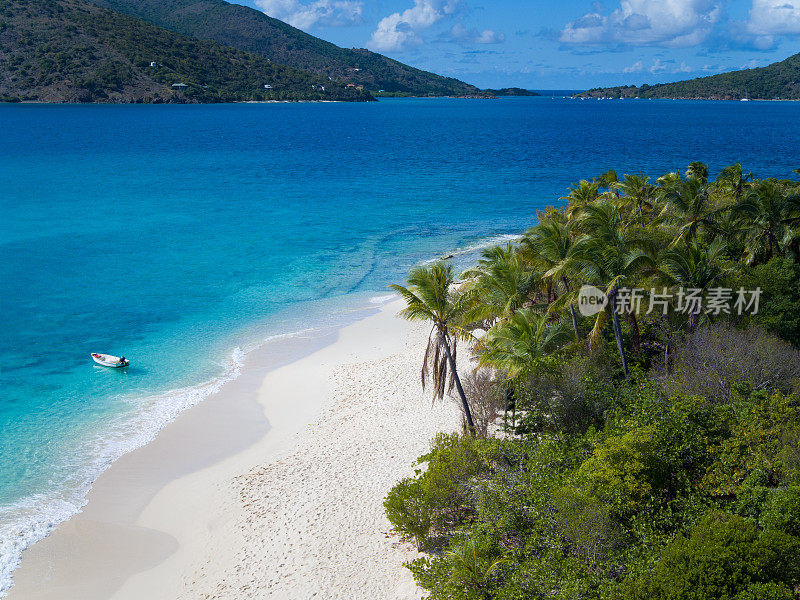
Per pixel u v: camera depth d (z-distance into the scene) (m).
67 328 44.03
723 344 26.91
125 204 87.81
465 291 30.58
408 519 21.02
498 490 20.31
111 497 25.78
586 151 158.38
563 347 28.78
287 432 31.05
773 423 21.48
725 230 38.88
